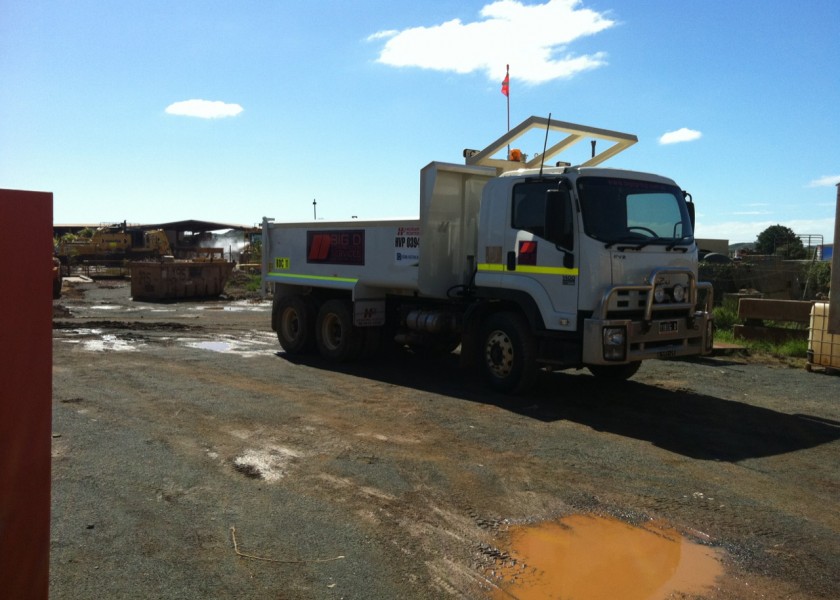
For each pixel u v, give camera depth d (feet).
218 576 12.35
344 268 36.01
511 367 27.81
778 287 67.51
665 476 18.33
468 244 32.76
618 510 15.93
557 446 20.84
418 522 14.98
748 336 41.52
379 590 11.98
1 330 6.56
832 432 23.07
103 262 143.54
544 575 12.71
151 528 14.34
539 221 26.63
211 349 40.45
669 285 26.30
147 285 80.64
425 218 31.07
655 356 25.91
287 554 13.29
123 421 22.70
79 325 51.16
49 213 6.89
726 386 30.40
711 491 17.28
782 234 156.04
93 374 30.94
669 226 27.37
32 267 6.76
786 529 15.03
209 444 20.34
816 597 12.12
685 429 23.13
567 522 15.20
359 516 15.23
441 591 12.01
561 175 25.67
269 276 40.83
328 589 11.98
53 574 12.30
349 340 35.40
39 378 6.88
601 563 13.25
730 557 13.62
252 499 16.08
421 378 31.94
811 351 33.94
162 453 19.36
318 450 19.98
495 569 12.91
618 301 25.04
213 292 85.35
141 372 31.63
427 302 34.55
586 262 24.99
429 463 18.98
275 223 40.65
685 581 12.59
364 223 34.60
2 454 6.61
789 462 19.76
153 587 11.90
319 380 30.86
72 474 17.51
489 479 17.80
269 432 21.77
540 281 26.58
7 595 6.72
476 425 23.17
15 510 6.75
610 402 27.04
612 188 26.13
